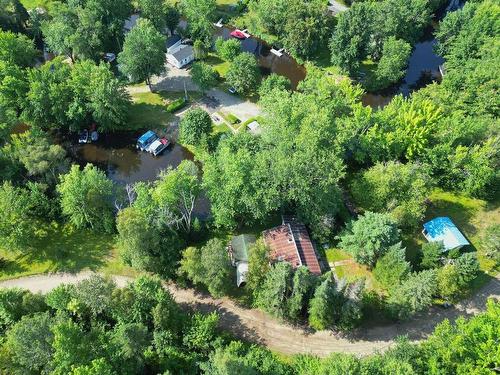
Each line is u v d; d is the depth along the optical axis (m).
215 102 124.56
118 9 133.62
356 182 93.50
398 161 100.62
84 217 90.38
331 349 77.06
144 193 85.81
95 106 108.56
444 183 101.81
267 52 145.50
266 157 87.81
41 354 64.25
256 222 94.69
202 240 92.12
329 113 100.31
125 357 65.44
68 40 124.75
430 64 143.12
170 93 127.62
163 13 139.00
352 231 84.12
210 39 137.88
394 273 77.62
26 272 88.12
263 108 107.00
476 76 110.38
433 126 100.19
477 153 95.69
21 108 111.50
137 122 119.81
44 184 93.75
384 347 76.94
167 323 72.25
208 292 84.69
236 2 162.50
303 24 130.75
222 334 78.19
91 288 71.94
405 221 87.94
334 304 74.25
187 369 69.19
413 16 135.25
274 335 78.88
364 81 131.62
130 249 77.94
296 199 86.12
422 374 64.81
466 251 90.19
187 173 93.44
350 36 123.88
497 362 60.97
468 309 82.06
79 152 114.44
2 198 86.38
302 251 86.38
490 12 127.25
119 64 127.81
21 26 144.62
